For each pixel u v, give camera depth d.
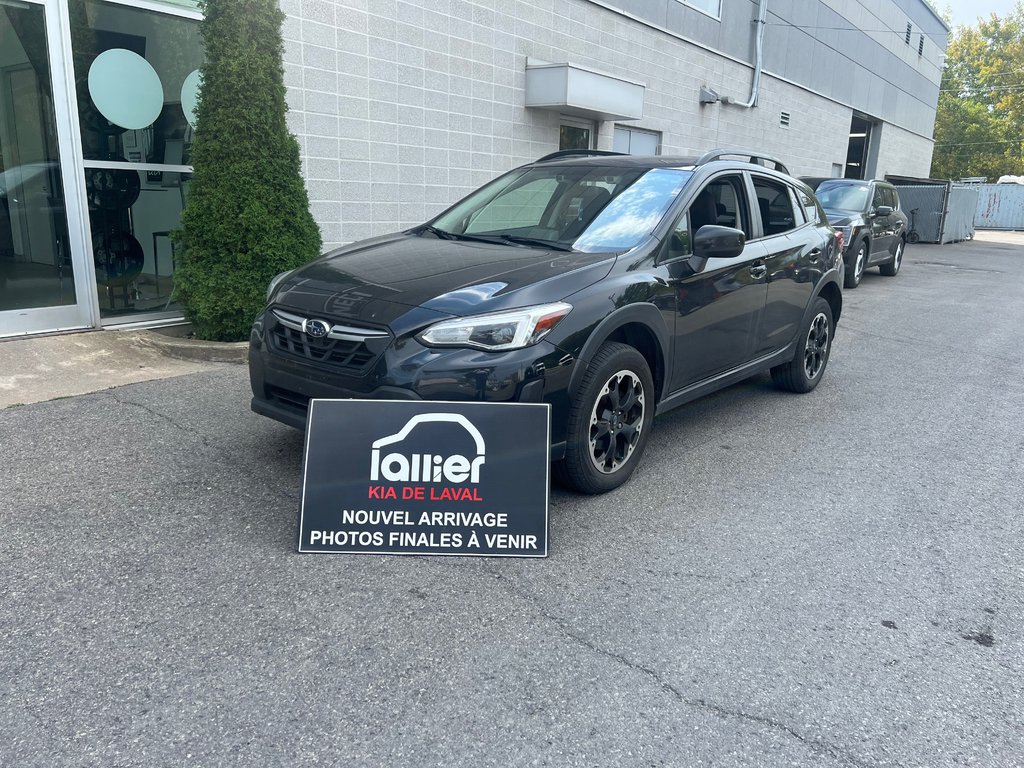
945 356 8.13
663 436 5.22
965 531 3.92
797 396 6.33
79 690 2.49
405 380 3.44
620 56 12.85
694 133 15.66
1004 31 53.66
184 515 3.71
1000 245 28.00
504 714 2.46
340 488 3.44
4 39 6.05
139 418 4.97
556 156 5.69
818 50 20.77
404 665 2.68
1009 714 2.56
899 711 2.55
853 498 4.28
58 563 3.24
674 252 4.41
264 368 3.95
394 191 9.27
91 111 6.64
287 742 2.30
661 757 2.30
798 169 21.05
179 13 7.08
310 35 8.07
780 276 5.42
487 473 3.48
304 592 3.10
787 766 2.29
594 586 3.24
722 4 15.63
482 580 3.25
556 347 3.59
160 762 2.21
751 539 3.73
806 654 2.84
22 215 6.31
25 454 4.35
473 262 4.04
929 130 33.78
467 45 9.84
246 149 6.41
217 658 2.67
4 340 6.20
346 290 3.79
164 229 7.36
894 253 15.47
